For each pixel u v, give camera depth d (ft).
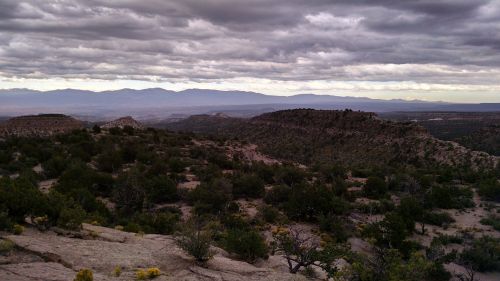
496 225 154.10
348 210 159.74
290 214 149.28
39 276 42.52
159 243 67.15
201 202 156.15
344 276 57.36
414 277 55.93
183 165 218.59
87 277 41.75
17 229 57.21
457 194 201.46
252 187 181.78
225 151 279.49
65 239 59.62
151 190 163.73
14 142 240.73
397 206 166.20
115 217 130.62
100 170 201.98
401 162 312.09
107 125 351.87
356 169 256.52
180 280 49.26
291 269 69.82
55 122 321.52
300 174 217.15
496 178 239.91
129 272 50.31
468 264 114.83
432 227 155.74
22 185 68.18
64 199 74.38
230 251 75.25
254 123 508.12
